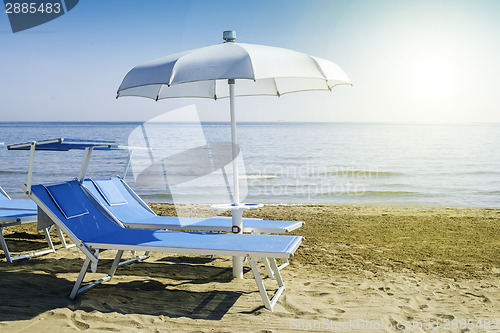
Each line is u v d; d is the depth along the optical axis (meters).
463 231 7.54
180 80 4.00
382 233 7.36
